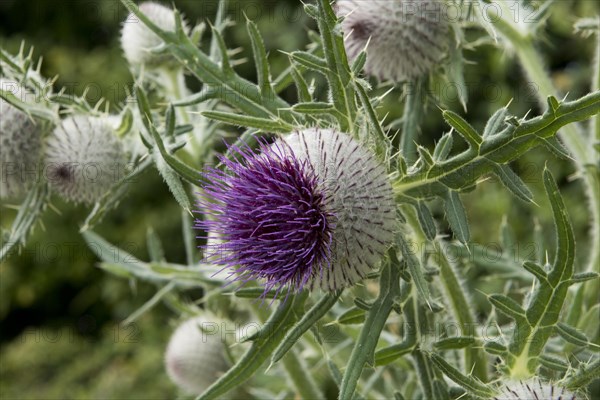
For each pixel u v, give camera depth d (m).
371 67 0.68
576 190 1.24
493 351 0.60
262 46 0.63
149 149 0.62
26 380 1.65
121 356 1.61
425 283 0.59
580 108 0.58
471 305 0.69
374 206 0.60
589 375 0.59
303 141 0.61
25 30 1.85
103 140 0.70
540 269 0.59
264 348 0.60
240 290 0.61
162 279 0.74
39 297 1.83
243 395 0.77
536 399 0.58
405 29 0.66
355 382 0.58
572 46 1.35
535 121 0.58
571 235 0.58
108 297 1.69
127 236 1.61
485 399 0.59
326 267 0.60
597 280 0.66
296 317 0.61
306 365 0.73
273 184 0.60
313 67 0.60
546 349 0.64
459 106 1.21
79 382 1.60
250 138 0.63
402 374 0.73
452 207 0.59
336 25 0.60
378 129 0.60
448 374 0.59
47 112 0.71
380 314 0.59
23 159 0.71
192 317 0.77
